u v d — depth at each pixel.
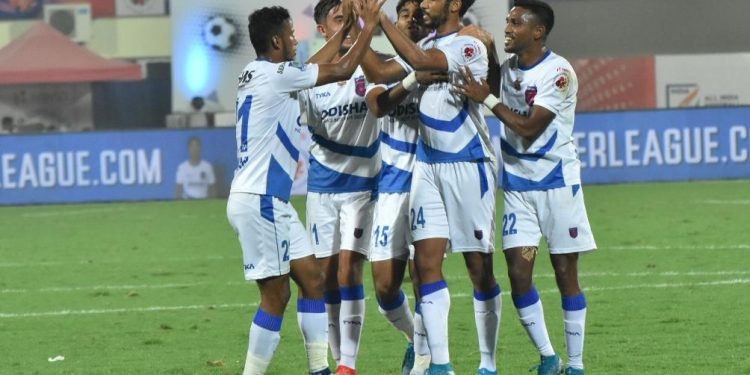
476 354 31.30
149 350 33.50
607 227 59.81
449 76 25.58
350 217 28.66
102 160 84.19
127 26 102.31
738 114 83.38
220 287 45.66
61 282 48.41
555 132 25.73
